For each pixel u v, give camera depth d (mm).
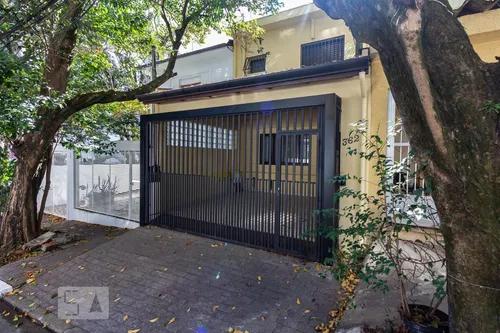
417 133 1876
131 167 7527
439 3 1667
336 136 4453
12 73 4156
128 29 6570
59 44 5832
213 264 4637
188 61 11227
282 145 4895
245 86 5324
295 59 9195
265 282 4031
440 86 1672
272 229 4980
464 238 1760
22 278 4934
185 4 6863
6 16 3988
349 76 4578
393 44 1781
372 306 3078
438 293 2365
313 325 3143
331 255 4277
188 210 6121
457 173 1723
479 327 1747
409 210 2686
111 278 4543
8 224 6594
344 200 4598
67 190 9047
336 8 1974
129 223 7574
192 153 6043
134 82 9500
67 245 6496
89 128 7406
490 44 3992
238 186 5398
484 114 1609
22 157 6441
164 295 3949
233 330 3170
